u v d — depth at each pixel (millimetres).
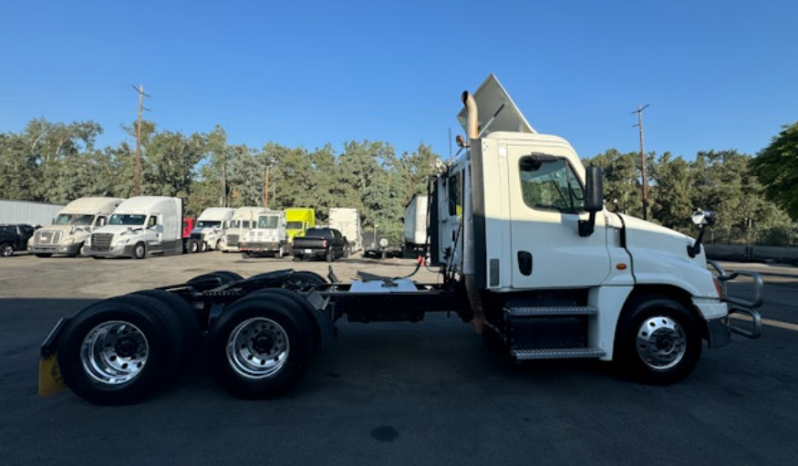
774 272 19312
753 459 3441
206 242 33312
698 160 48188
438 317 9156
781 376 5418
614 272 5066
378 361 6023
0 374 5363
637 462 3395
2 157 50375
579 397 4727
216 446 3621
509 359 6051
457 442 3715
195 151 59531
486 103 5949
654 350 5043
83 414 4258
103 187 52062
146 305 4594
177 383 5133
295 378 4598
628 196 43375
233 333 4625
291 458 3436
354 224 33469
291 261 24734
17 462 3348
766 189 20531
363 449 3586
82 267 18875
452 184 6141
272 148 65875
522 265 5039
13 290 12211
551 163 5223
